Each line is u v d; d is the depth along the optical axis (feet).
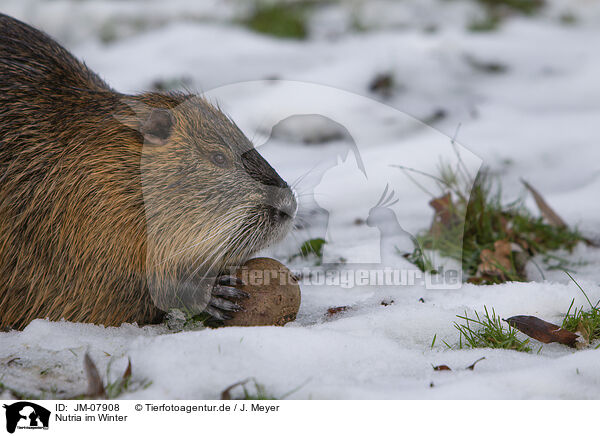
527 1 61.77
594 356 16.34
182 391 15.19
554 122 38.37
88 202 19.08
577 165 33.30
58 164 19.38
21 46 21.63
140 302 19.70
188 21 56.75
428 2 60.95
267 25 55.01
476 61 47.03
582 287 20.59
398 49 46.34
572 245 25.59
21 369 16.65
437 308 19.60
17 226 19.26
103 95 20.85
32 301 19.53
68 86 21.04
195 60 46.75
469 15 58.18
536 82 45.06
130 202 19.04
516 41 51.47
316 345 17.08
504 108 40.14
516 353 17.30
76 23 55.16
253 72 44.21
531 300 20.02
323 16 58.65
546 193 30.66
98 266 19.10
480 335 18.34
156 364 16.06
